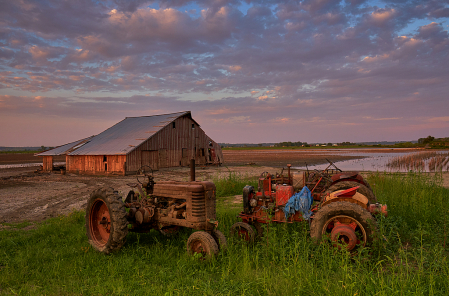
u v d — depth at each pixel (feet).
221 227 21.90
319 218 16.25
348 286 11.32
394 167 87.92
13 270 15.46
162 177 66.80
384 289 11.14
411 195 28.22
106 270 15.43
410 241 18.34
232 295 11.69
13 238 21.79
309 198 19.06
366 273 12.64
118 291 12.18
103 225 19.65
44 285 13.78
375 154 201.87
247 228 19.22
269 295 11.45
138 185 21.16
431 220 21.53
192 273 14.15
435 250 13.71
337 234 15.26
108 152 77.77
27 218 30.50
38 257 17.61
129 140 83.76
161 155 88.28
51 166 89.76
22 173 85.20
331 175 24.94
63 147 94.32
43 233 22.99
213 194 17.76
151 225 19.65
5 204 38.06
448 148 261.03
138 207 20.25
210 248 15.62
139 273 14.65
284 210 19.27
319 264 14.65
